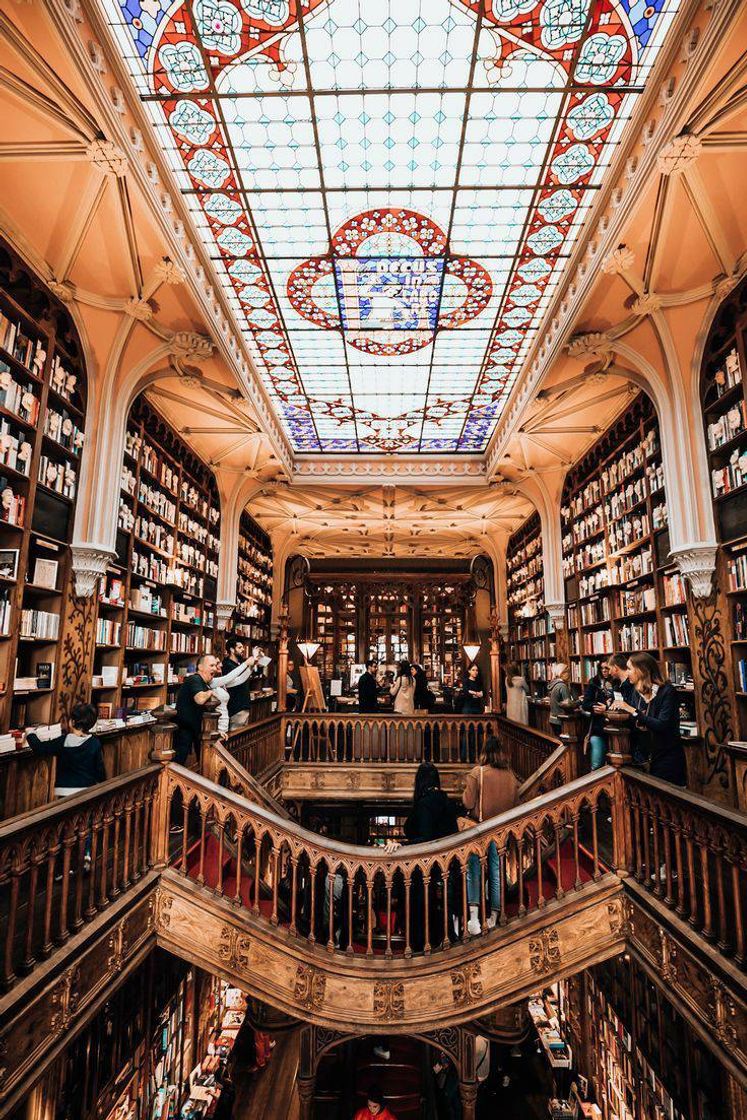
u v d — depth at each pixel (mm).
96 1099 4672
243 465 11453
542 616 13195
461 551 18844
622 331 6844
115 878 3824
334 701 15086
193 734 6094
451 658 18953
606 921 4301
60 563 6305
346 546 18438
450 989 4391
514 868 5934
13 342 5281
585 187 5672
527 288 7156
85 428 6664
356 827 11812
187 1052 7016
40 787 5496
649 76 4480
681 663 7047
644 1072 5875
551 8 4098
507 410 10102
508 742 9711
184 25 4195
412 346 8430
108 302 6336
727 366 6230
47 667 5910
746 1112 4121
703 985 3234
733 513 6047
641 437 8297
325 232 6266
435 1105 6590
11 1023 2549
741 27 3777
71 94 4270
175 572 9352
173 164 5383
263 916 4457
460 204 5891
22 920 3541
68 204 5234
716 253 5676
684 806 3504
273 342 8383
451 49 4422
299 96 4762
